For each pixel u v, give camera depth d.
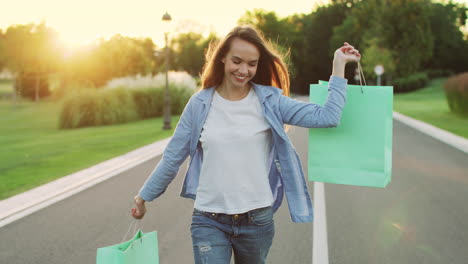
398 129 17.39
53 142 14.70
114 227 5.20
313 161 2.29
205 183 2.20
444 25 74.31
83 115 21.77
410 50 57.16
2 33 42.16
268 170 2.26
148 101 26.33
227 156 2.15
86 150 12.32
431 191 6.85
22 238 4.84
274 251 4.26
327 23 79.56
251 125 2.17
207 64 2.44
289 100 2.20
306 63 81.62
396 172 8.51
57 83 43.47
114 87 24.45
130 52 46.00
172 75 28.95
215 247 2.18
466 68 73.88
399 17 56.94
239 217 2.17
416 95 54.22
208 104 2.20
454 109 25.97
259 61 2.32
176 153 2.27
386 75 59.53
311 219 2.27
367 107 2.19
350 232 4.82
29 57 42.28
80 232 5.02
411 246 4.36
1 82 57.06
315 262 3.97
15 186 7.59
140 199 2.33
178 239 4.73
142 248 2.24
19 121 27.02
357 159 2.22
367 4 61.59
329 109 2.10
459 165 9.23
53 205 6.25
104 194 6.93
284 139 2.18
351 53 2.15
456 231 4.82
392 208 5.82
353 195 6.59
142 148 12.65
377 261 3.98
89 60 43.56
